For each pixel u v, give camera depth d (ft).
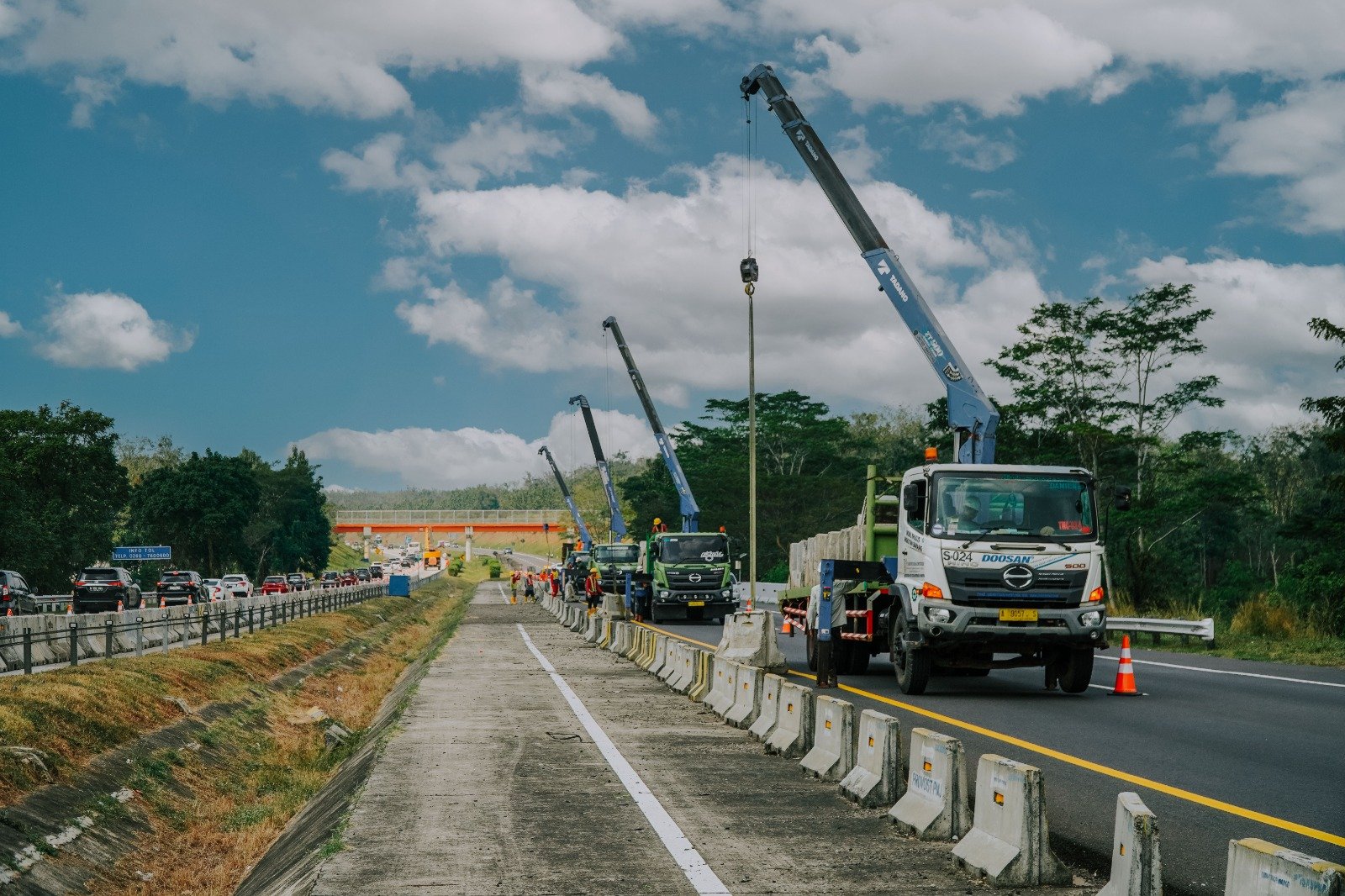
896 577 59.21
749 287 100.17
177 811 51.83
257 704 81.41
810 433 313.73
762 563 297.53
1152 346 172.45
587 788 32.12
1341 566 118.21
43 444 264.11
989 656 56.13
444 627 167.32
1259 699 54.13
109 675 68.33
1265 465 250.57
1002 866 21.72
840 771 32.40
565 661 82.07
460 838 26.30
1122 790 31.89
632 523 375.86
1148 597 118.73
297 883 25.16
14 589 147.54
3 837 39.29
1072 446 178.09
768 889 21.79
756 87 89.25
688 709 51.60
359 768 40.22
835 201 82.69
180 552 356.79
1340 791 31.73
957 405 73.72
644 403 174.09
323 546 482.28
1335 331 102.99
